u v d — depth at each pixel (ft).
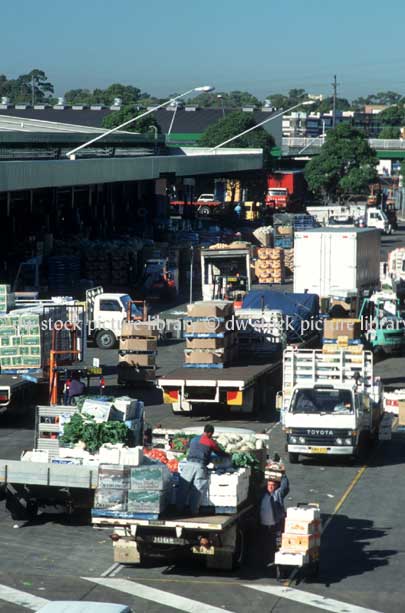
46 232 286.05
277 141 631.15
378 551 80.33
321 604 68.74
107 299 179.52
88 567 76.13
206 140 537.65
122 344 146.72
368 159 500.33
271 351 142.00
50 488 85.92
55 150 279.49
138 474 72.54
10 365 127.44
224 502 73.97
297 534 73.41
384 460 111.04
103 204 333.01
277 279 268.00
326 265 192.24
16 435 119.03
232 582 73.10
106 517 72.90
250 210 412.16
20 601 68.80
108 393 142.20
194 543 72.95
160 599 69.46
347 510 91.56
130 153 350.84
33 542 82.07
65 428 87.81
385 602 69.21
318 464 108.88
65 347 130.82
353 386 112.27
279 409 123.44
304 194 533.55
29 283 229.86
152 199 369.71
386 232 412.16
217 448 75.41
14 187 222.89
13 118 335.67
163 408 133.69
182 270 271.28
